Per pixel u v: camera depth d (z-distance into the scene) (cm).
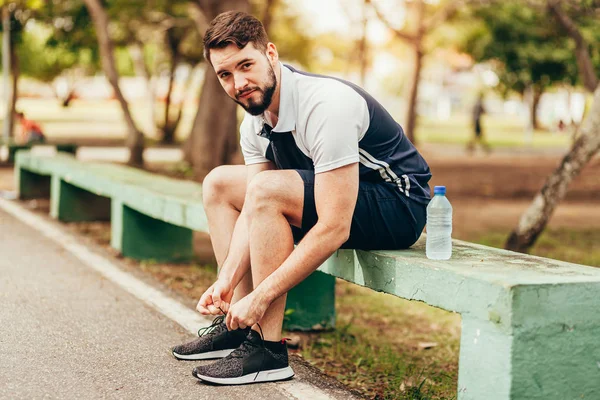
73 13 1798
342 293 612
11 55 1859
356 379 389
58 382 329
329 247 311
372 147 328
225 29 311
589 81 1321
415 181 338
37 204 983
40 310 452
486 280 269
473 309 275
